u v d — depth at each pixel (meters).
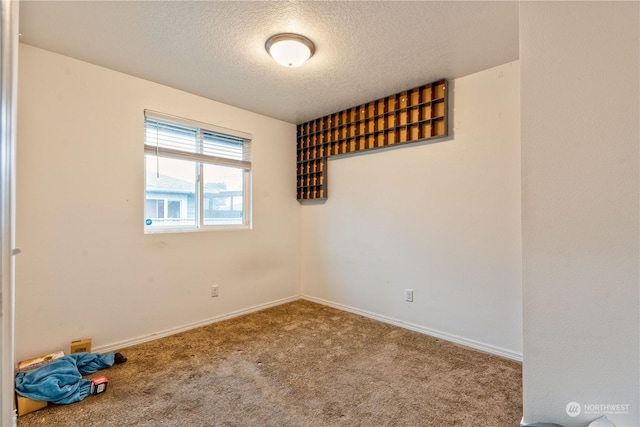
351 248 3.51
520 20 1.43
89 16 1.80
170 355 2.40
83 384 1.86
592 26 1.28
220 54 2.25
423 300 2.90
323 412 1.71
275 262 3.76
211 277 3.14
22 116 2.08
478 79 2.53
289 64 2.18
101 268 2.43
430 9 1.74
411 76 2.60
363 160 3.38
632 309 1.23
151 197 2.80
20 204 2.08
